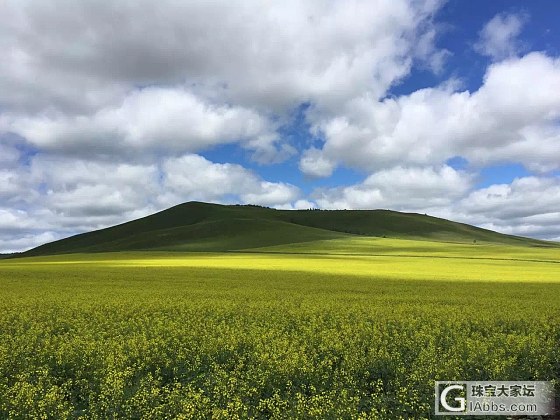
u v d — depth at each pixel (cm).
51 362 1377
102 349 1455
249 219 17838
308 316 2177
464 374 1243
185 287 3631
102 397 1072
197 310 2359
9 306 2483
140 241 15862
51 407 1027
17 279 4194
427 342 1627
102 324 1970
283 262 7244
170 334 1697
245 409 1015
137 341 1534
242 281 4134
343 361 1355
